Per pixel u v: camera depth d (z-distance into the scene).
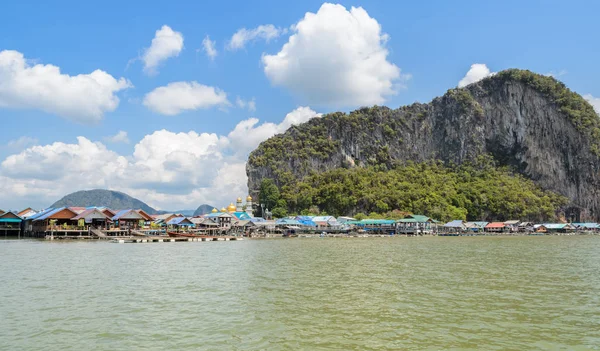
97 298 33.28
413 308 29.22
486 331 23.86
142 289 37.16
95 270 49.78
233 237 129.88
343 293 34.75
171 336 23.36
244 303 31.19
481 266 53.34
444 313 27.80
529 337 22.84
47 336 23.47
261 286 38.38
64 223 121.06
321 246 96.19
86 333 23.98
